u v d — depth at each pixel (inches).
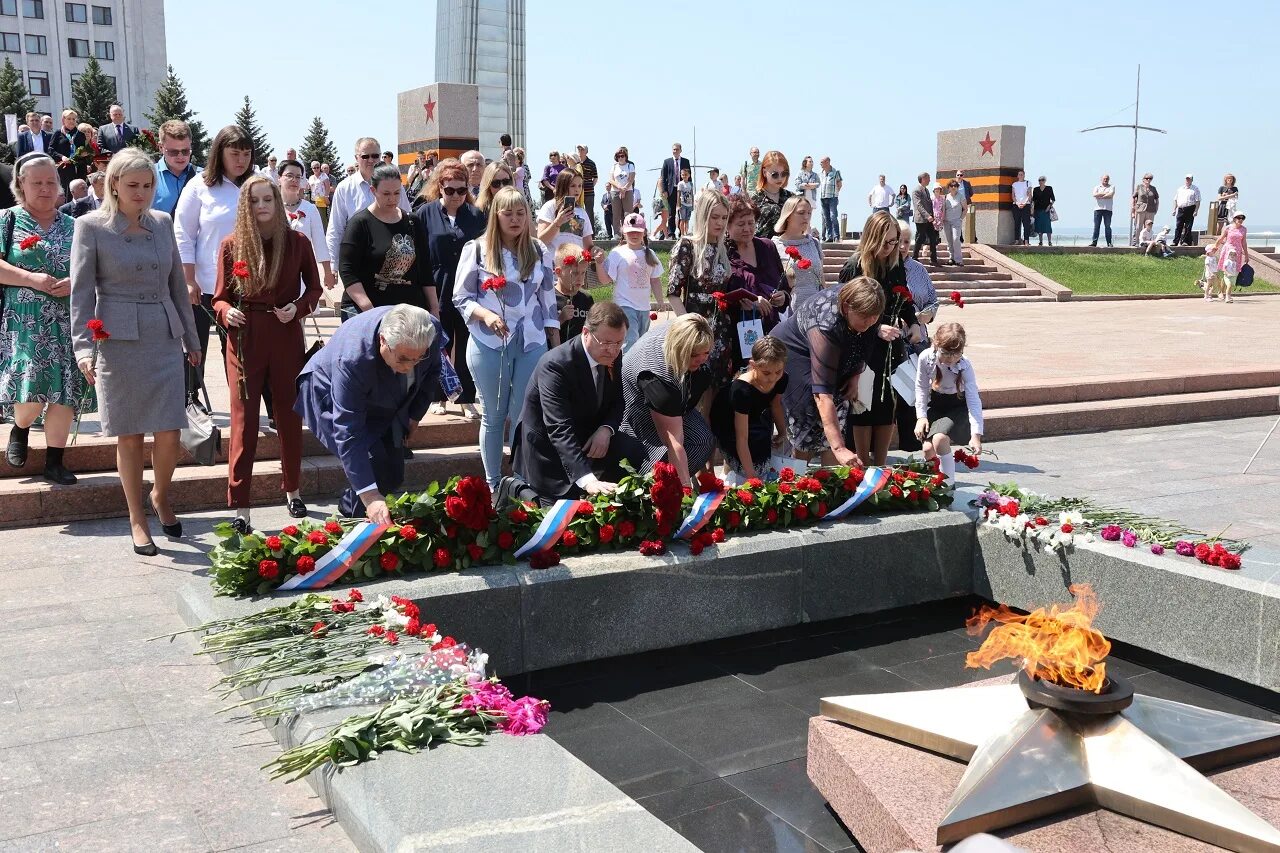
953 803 122.0
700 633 196.9
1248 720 140.9
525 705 133.3
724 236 263.9
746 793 148.8
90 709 149.0
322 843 115.3
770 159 320.2
